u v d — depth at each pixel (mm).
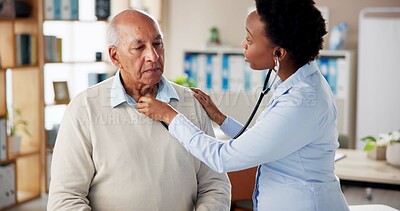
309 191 1961
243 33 6328
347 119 5711
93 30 5844
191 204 2238
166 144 2154
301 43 1876
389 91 5543
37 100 4984
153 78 2105
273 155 1912
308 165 1967
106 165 2113
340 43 5793
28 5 4906
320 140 1955
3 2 4637
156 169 2139
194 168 2223
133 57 2082
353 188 5426
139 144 2135
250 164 1931
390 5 5793
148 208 2135
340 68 5676
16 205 4801
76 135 2115
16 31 5027
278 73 1965
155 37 2100
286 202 1975
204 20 6457
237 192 3266
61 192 2092
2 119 4621
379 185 3266
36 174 5043
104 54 5496
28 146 5070
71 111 2141
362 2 5883
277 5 1837
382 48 5516
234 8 6332
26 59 4879
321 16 1908
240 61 6020
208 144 1960
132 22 2086
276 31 1854
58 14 5031
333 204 1993
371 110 5609
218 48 6086
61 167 2109
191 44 6535
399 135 3549
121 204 2131
